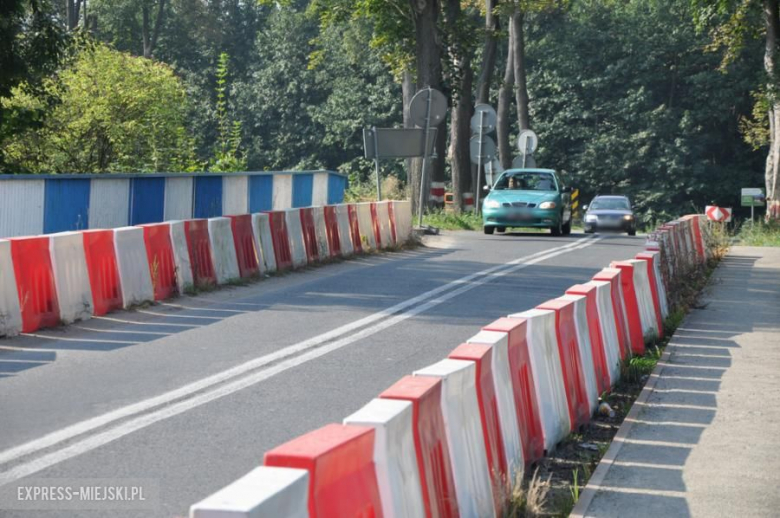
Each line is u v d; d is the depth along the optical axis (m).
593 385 10.34
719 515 7.00
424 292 17.78
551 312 9.12
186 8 87.00
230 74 91.62
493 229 33.94
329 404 9.61
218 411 9.23
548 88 80.00
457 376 6.32
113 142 34.84
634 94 76.44
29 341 12.48
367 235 25.03
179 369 11.00
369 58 83.12
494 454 7.01
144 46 83.81
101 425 8.63
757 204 47.75
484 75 50.44
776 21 45.78
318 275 20.31
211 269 17.81
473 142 39.16
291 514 3.90
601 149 76.38
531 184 34.62
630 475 7.91
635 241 31.70
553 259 24.48
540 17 81.00
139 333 13.23
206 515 3.60
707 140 75.44
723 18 54.06
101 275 14.64
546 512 7.05
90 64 34.25
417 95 29.67
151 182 22.17
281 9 89.44
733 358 12.95
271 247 20.11
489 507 6.55
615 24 78.69
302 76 86.81
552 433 8.65
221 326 13.89
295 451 4.22
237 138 39.31
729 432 9.27
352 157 87.19
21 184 17.80
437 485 5.70
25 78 24.95
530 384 8.33
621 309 12.72
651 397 10.68
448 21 42.66
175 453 7.89
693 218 25.59
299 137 87.12
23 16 24.59
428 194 38.06
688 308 17.33
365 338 13.17
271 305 15.98
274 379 10.62
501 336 7.59
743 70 74.81
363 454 4.70
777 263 26.20
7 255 12.69
